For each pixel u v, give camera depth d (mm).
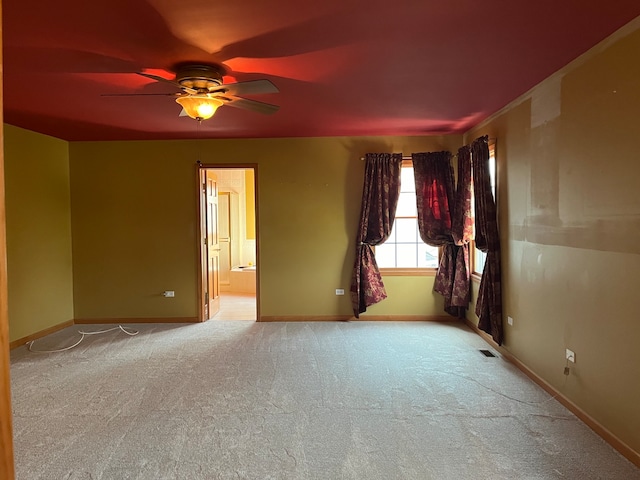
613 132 2414
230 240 8453
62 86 3160
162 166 5391
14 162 4500
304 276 5422
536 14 2129
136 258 5445
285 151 5348
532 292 3436
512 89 3379
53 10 2029
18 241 4547
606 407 2518
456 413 2865
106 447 2480
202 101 2889
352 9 2059
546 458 2338
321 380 3449
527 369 3525
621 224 2367
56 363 3900
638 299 2254
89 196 5402
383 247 5543
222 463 2318
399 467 2270
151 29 2244
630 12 2123
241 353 4160
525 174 3520
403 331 4902
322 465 2293
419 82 3156
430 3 2008
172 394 3203
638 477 2166
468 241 4762
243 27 2234
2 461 782
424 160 5172
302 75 2967
